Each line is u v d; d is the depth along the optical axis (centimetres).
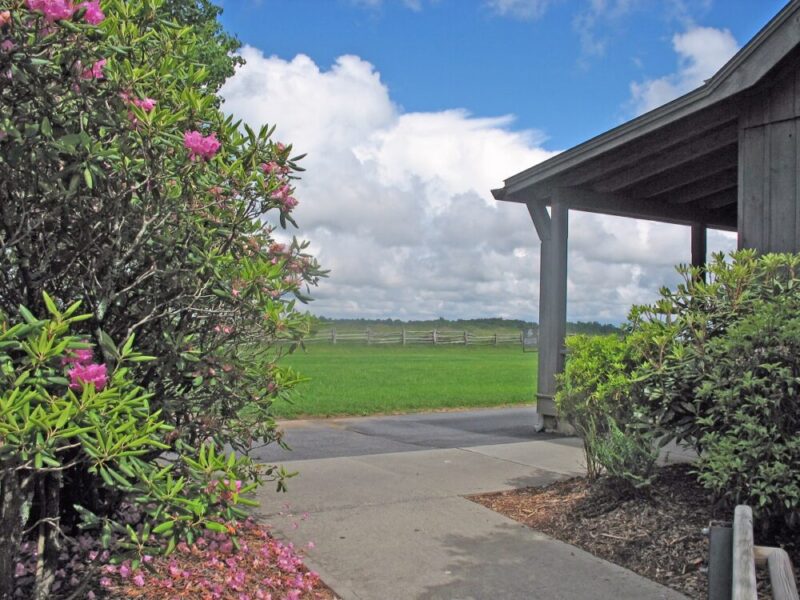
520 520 488
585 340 555
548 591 362
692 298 495
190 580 347
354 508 510
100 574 336
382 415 1112
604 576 384
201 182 334
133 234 331
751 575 182
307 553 412
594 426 522
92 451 248
